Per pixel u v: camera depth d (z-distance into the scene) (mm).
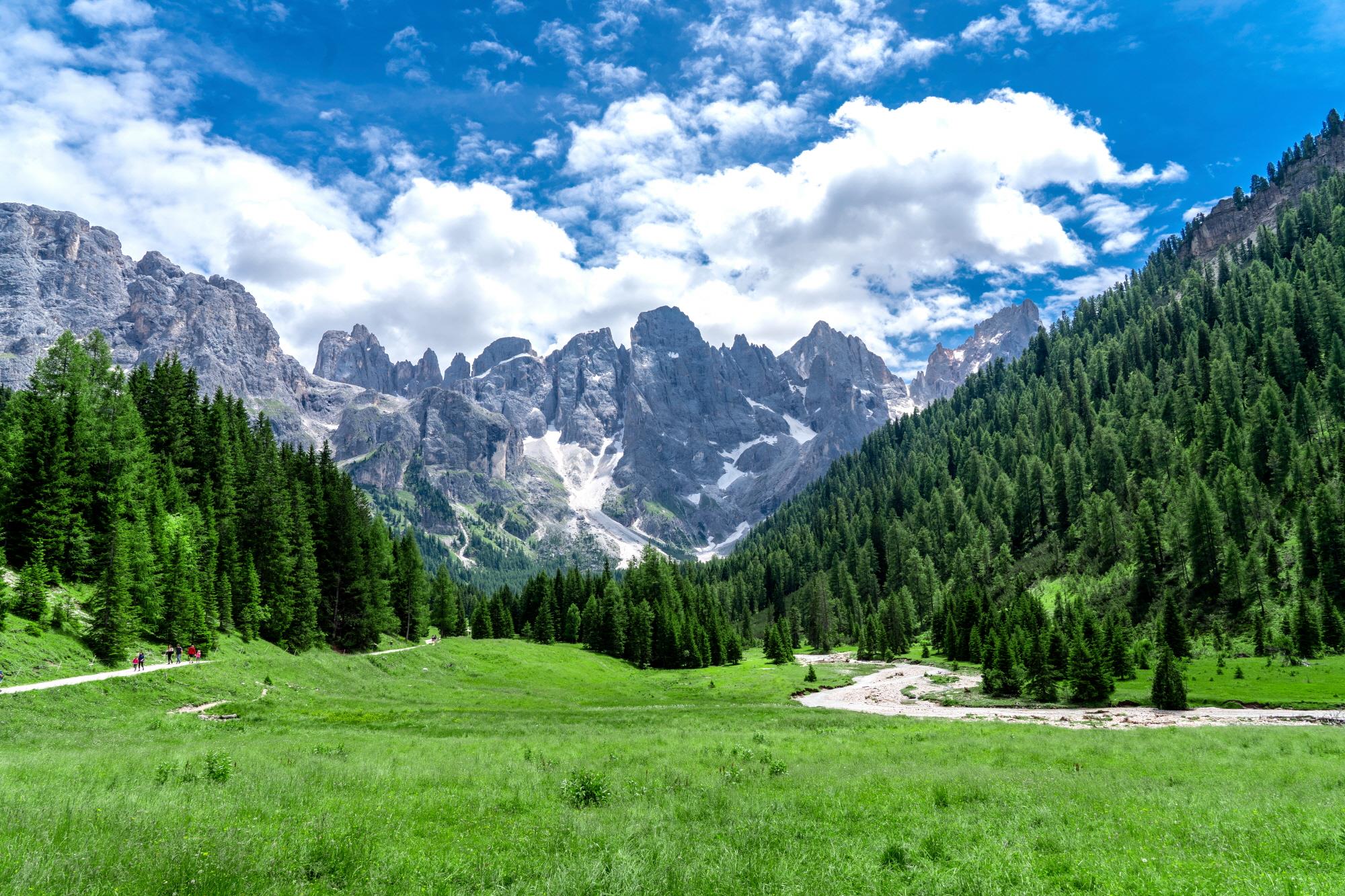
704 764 27188
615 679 115688
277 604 82438
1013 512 185625
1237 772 25938
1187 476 144500
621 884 11414
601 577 172750
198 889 10438
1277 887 11148
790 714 60188
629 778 22984
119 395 83750
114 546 60250
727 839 14961
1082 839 15102
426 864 12430
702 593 177125
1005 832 15828
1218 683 84250
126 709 45188
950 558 191375
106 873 10812
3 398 90000
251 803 17188
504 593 170375
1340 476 119000
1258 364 181125
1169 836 15078
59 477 65750
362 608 97000
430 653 103688
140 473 78875
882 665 130375
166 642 65250
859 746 35250
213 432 94812
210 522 80688
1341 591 99500
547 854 13516
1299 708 69938
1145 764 28812
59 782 18734
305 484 101250
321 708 52625
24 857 10992
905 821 17234
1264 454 136875
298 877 11453
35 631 52281
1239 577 108938
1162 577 126688
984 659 105938
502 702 72562
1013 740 38625
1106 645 96062
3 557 59125
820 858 13633
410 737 37406
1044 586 151375
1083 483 173625
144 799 16812
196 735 35688
